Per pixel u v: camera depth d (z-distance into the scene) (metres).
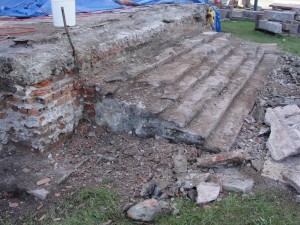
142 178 4.09
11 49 4.59
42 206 3.70
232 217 3.54
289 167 4.30
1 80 4.30
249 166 4.32
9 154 4.50
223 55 7.32
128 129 4.89
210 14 11.48
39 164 4.30
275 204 3.76
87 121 5.16
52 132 4.58
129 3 9.72
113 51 5.81
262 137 4.96
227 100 5.54
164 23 7.91
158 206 3.53
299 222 3.51
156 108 4.70
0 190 3.91
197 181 3.99
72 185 4.01
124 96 4.91
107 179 4.10
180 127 4.55
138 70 5.59
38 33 5.39
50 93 4.45
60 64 4.57
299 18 13.72
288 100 6.03
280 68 8.02
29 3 8.10
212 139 4.61
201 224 3.45
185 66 6.10
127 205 3.63
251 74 7.05
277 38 12.95
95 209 3.62
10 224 3.45
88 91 5.02
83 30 5.83
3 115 4.46
